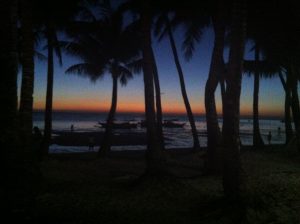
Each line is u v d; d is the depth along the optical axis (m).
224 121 7.80
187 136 58.66
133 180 11.45
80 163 16.22
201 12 15.98
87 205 8.19
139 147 33.41
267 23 14.66
